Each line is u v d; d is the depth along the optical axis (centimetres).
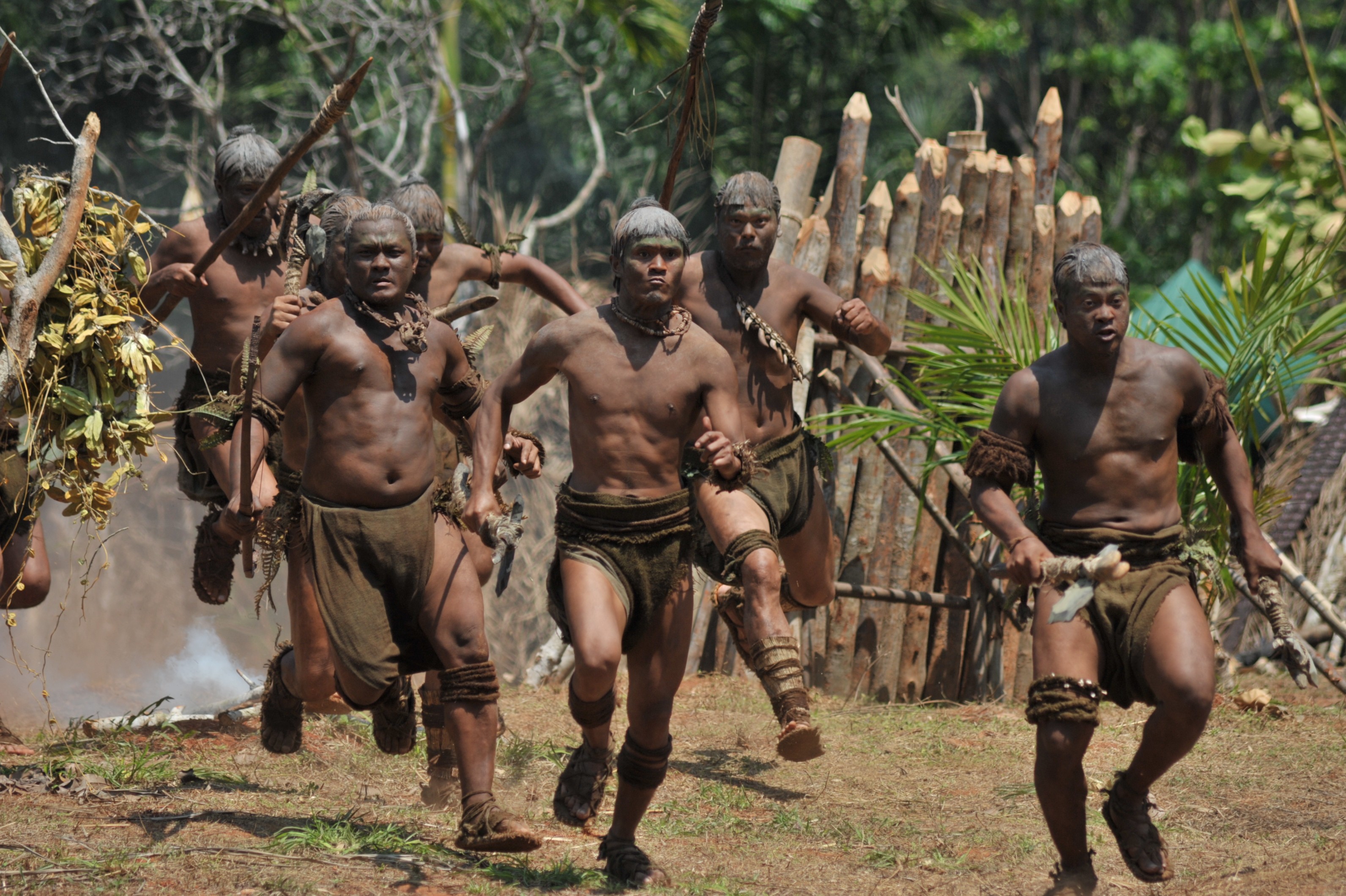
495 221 4509
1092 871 1186
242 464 1283
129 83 5556
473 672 1238
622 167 6544
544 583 3269
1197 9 7319
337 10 4812
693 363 1273
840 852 1405
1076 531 1230
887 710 2256
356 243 1275
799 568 1800
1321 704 2212
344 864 1231
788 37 6575
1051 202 2539
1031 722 1189
